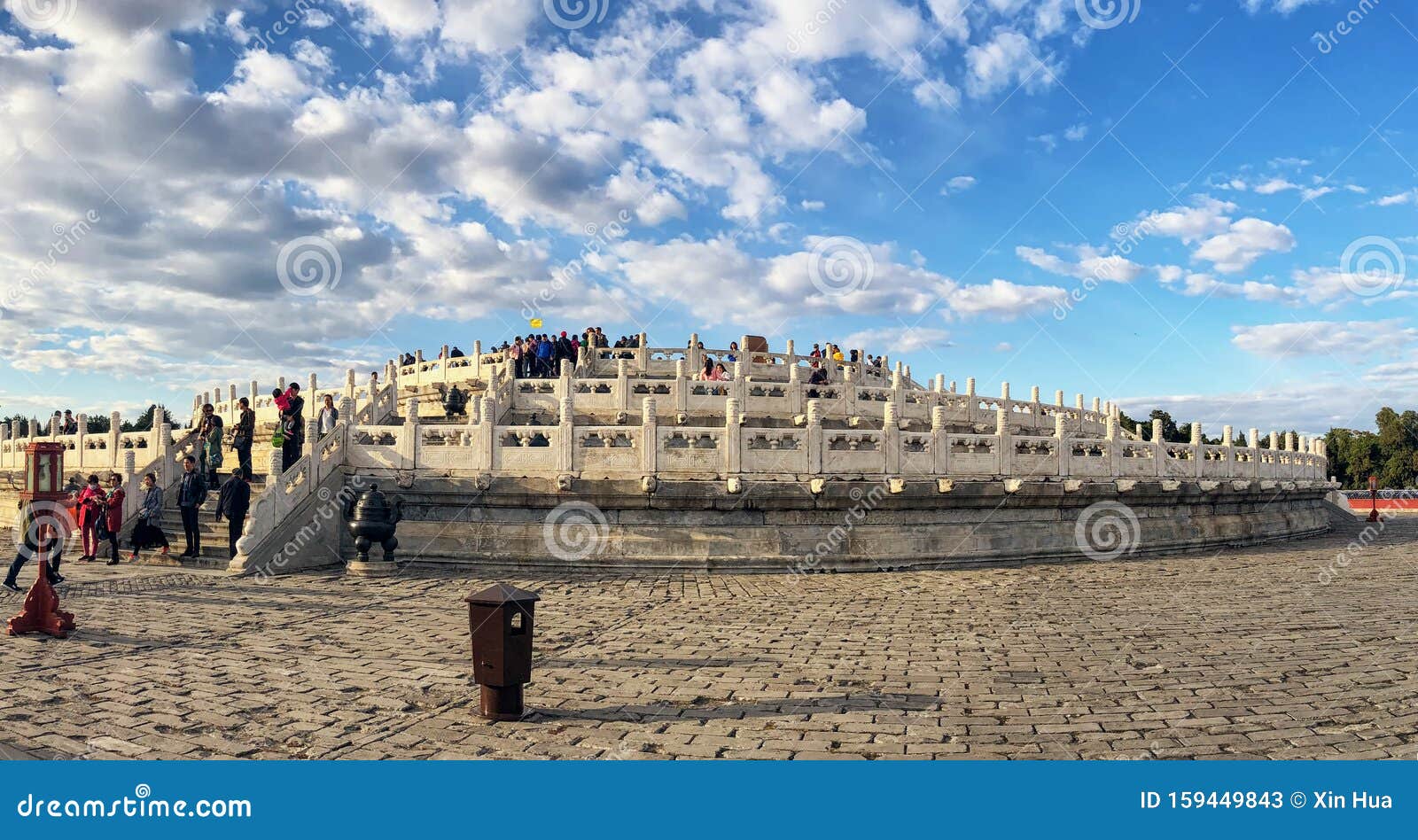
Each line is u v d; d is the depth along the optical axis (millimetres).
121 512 22094
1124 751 7891
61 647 12172
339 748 7977
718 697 9680
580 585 18781
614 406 29719
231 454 30156
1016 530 23359
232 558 19844
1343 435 89062
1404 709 9234
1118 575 20844
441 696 9758
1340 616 15047
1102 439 25562
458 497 21328
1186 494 26984
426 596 16906
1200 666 11156
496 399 28625
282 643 12516
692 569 20781
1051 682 10320
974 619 14570
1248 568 22719
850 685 10203
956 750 7918
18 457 34562
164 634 13172
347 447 22266
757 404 30406
